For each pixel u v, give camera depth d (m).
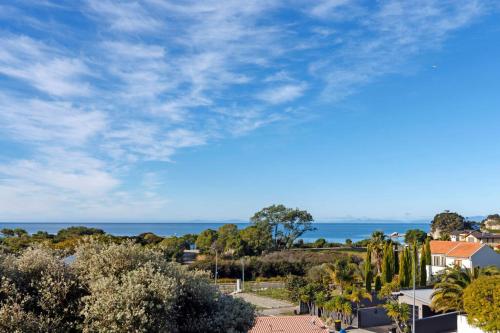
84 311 13.55
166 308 14.01
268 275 79.75
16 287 13.91
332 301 46.69
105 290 14.02
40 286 14.16
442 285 38.72
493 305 30.36
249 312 17.58
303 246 121.38
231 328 16.33
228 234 102.81
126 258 15.80
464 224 159.75
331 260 82.69
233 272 78.56
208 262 78.25
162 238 97.38
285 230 117.94
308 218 117.50
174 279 14.91
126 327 13.41
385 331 42.28
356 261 82.88
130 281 14.12
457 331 35.31
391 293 44.66
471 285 32.41
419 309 41.94
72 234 84.00
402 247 61.09
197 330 16.08
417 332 37.94
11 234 80.81
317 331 33.75
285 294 59.91
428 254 63.53
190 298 16.58
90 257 15.88
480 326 31.36
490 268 40.78
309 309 50.72
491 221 162.25
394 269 56.81
